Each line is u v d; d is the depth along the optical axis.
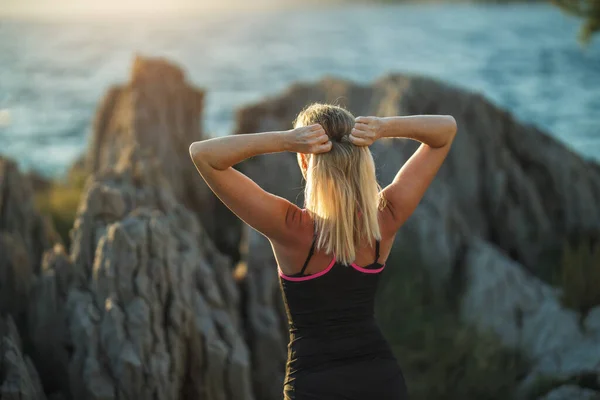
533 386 5.88
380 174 8.80
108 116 10.80
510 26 166.62
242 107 11.54
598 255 7.09
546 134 11.65
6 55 114.50
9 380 3.82
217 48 135.75
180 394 4.60
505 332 6.91
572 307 6.75
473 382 6.16
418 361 6.54
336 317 2.85
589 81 59.09
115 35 196.00
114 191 5.05
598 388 5.59
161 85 9.13
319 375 2.79
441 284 8.04
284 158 9.74
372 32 176.62
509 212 10.16
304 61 99.12
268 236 2.88
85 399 4.21
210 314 4.86
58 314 4.56
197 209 9.20
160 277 4.55
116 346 4.22
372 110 10.54
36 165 24.30
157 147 8.66
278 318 6.18
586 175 11.21
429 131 3.01
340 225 2.82
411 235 8.38
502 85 57.38
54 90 62.16
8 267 5.01
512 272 7.75
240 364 4.60
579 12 11.35
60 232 8.20
